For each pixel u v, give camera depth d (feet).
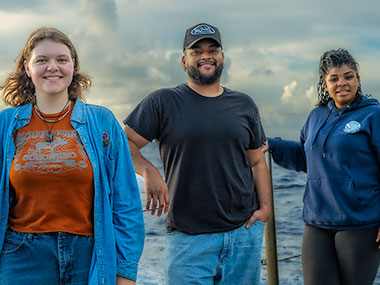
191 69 9.30
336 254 10.45
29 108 6.70
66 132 6.63
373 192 10.12
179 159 9.12
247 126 9.46
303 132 11.42
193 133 9.00
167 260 9.48
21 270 6.43
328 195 10.35
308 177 10.81
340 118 10.44
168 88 9.53
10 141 6.52
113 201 7.00
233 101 9.42
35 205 6.41
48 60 6.52
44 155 6.43
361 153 10.14
